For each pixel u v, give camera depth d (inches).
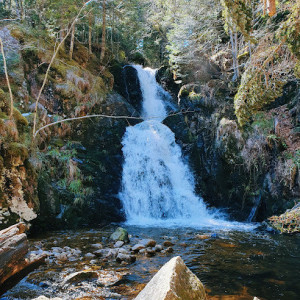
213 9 523.8
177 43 548.7
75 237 266.2
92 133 403.2
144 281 161.3
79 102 401.7
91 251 219.8
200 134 441.7
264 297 145.9
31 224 254.2
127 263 191.0
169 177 419.2
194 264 194.2
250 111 135.6
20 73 344.5
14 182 235.5
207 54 548.1
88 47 576.7
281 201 336.5
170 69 580.1
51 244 238.4
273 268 186.9
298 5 113.7
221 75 484.1
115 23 733.3
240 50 448.5
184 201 402.0
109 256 203.3
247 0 94.7
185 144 455.2
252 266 190.7
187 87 495.8
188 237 269.9
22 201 238.7
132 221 353.7
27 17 502.0
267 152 358.0
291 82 373.1
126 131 438.6
